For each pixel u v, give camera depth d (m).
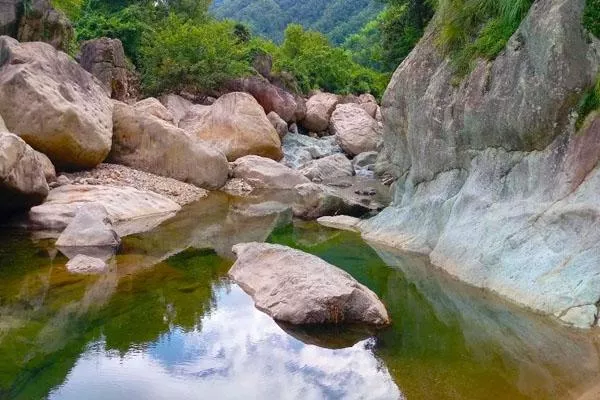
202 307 6.39
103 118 13.45
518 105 7.47
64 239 8.81
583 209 6.33
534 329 5.72
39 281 7.16
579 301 5.79
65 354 5.14
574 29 6.84
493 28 8.64
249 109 18.84
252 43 32.69
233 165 16.69
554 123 7.00
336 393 4.52
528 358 5.10
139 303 6.50
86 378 4.70
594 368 4.82
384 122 11.91
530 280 6.43
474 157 8.52
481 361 5.06
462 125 8.70
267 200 14.02
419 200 9.84
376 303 6.16
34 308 6.25
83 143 12.34
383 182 17.11
